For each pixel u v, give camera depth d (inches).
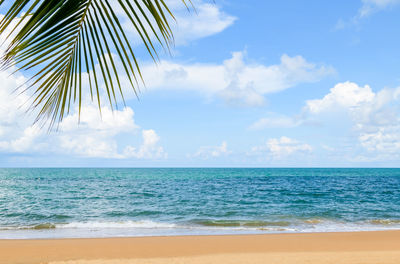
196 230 509.7
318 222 601.9
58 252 336.5
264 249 351.9
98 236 460.4
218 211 785.6
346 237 420.5
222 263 295.0
